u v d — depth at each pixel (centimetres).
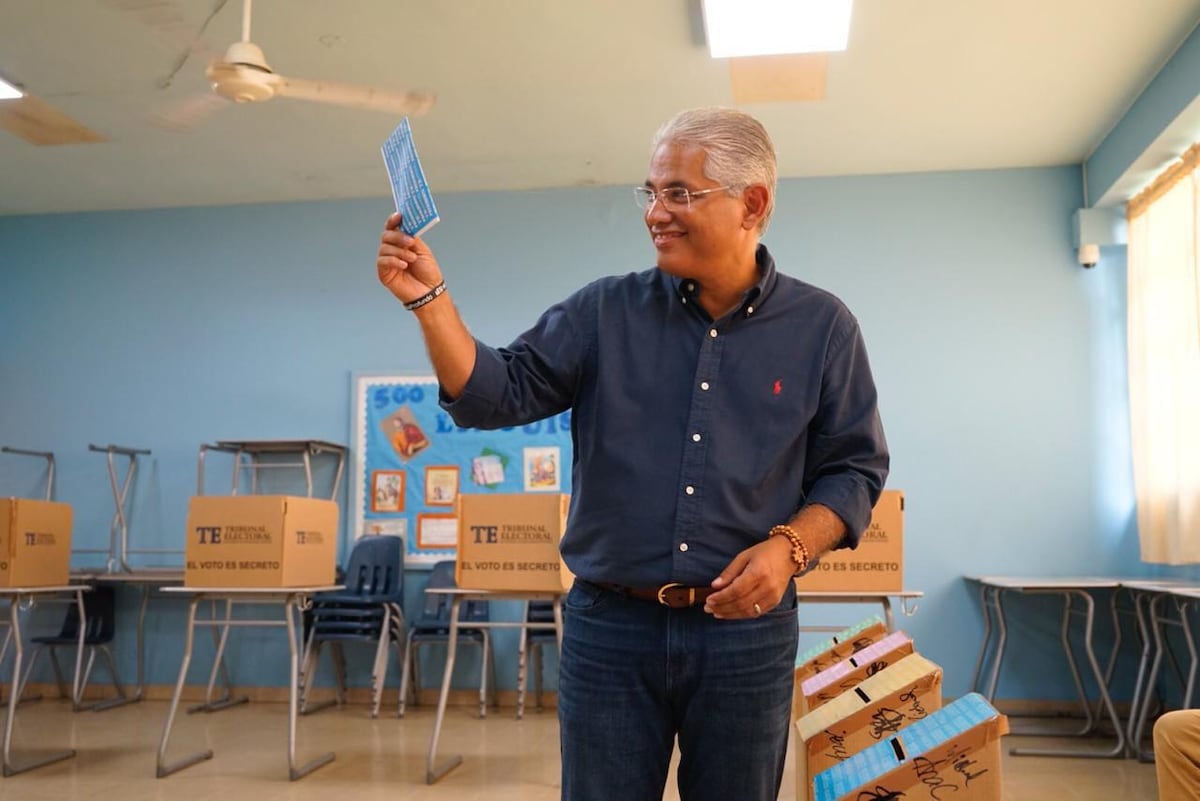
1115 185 499
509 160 543
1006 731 137
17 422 614
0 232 632
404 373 583
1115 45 415
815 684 218
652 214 131
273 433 592
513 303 580
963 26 402
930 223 553
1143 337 500
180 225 616
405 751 429
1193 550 444
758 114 483
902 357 546
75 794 355
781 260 560
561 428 567
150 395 605
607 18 397
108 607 580
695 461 130
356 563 557
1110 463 527
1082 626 520
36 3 382
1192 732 219
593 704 130
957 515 534
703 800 130
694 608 128
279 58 428
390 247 123
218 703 557
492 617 557
